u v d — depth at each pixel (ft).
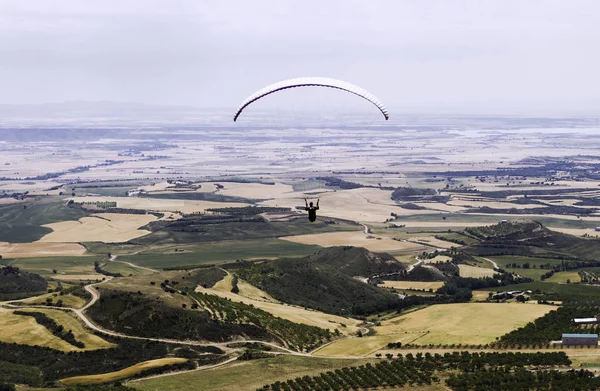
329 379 535.19
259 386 521.65
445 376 540.52
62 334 614.34
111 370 555.69
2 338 609.01
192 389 512.22
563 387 495.41
